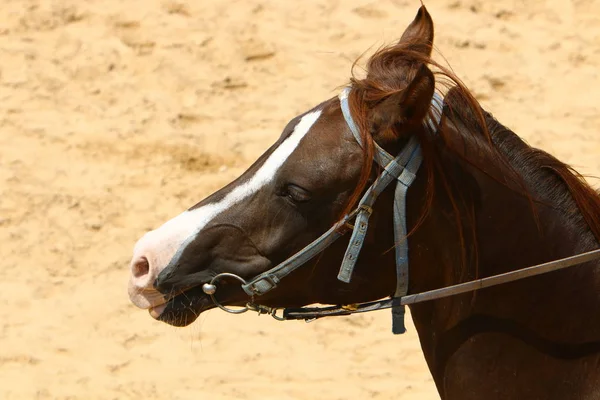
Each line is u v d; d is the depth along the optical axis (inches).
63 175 561.3
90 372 426.6
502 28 677.3
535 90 633.6
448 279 211.5
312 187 201.9
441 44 658.8
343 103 206.2
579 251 211.6
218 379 421.4
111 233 522.6
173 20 669.9
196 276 208.7
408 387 413.7
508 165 210.1
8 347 442.9
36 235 521.7
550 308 208.7
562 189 214.2
